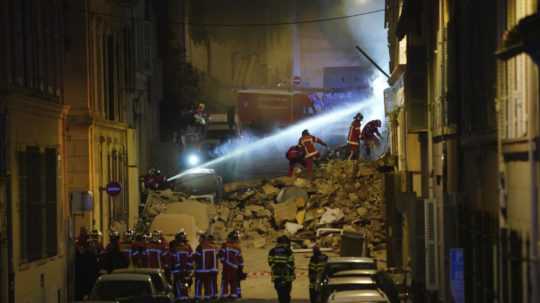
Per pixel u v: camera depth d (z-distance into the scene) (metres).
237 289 56.91
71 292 56.19
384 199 76.44
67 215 56.91
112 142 78.06
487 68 34.09
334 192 86.25
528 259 26.30
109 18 77.50
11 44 46.81
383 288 44.06
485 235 34.03
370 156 99.12
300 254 76.75
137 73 92.56
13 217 45.12
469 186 38.38
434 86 50.56
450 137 43.66
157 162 106.56
